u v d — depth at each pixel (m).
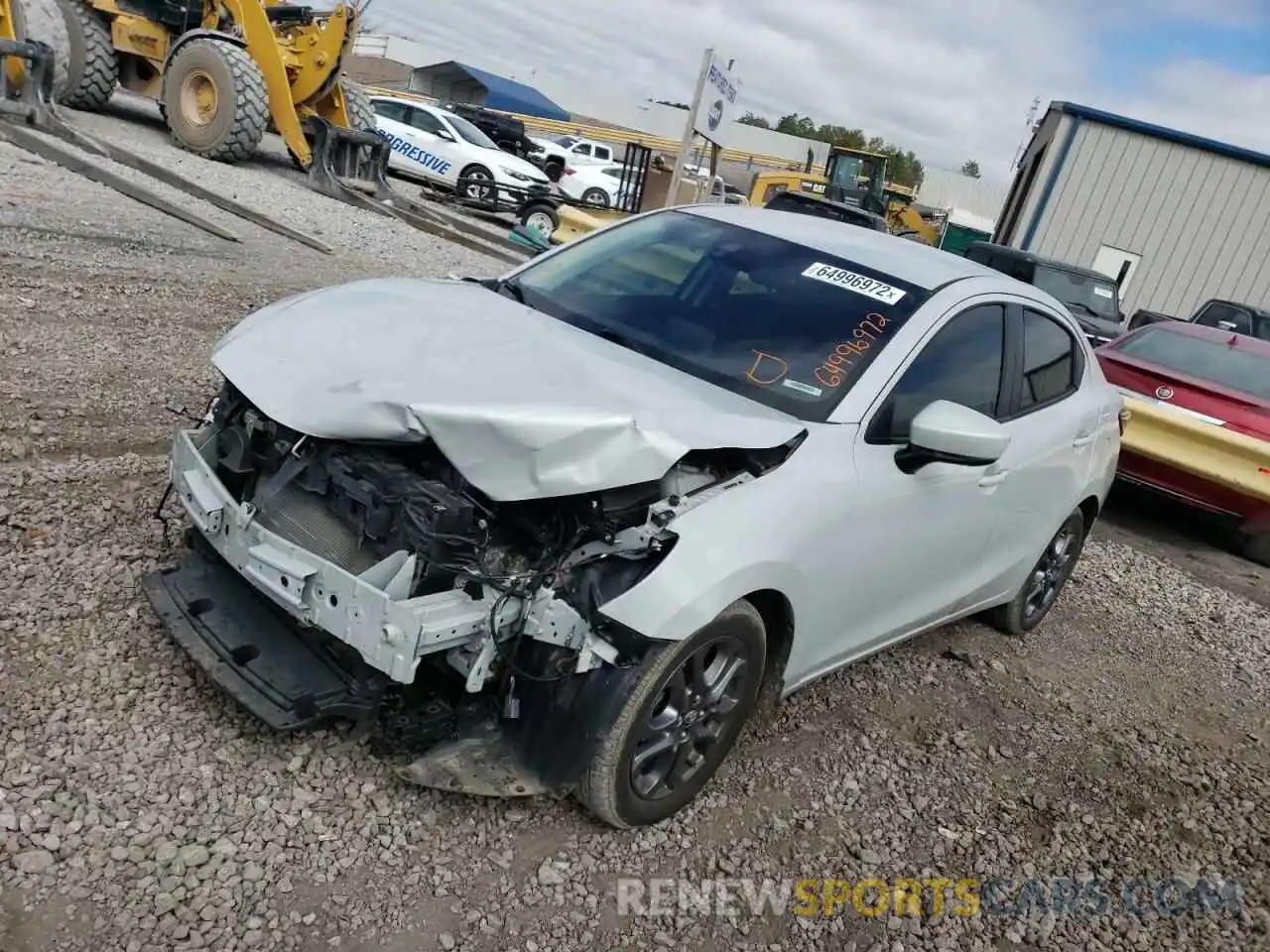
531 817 3.00
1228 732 4.91
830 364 3.55
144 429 4.84
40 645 3.13
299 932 2.43
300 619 2.74
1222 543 8.45
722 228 4.32
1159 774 4.29
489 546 2.69
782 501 3.02
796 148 62.38
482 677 2.63
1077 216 24.20
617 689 2.73
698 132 15.22
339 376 2.82
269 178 14.47
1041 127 26.88
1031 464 4.39
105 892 2.39
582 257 4.28
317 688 2.76
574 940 2.64
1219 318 17.66
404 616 2.47
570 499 2.70
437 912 2.59
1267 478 7.33
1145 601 6.51
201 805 2.70
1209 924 3.38
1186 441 7.60
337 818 2.78
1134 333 9.33
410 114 20.45
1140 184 23.53
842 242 4.24
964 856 3.42
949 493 3.77
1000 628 5.35
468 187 19.91
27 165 9.58
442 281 4.05
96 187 9.62
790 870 3.13
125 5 14.97
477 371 2.89
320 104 15.95
